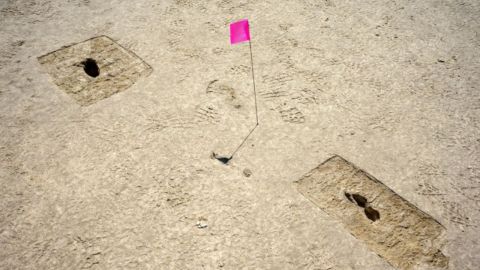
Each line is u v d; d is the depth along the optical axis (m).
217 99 3.44
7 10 4.32
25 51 3.81
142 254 2.42
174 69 3.72
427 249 2.50
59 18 4.26
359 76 3.74
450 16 4.62
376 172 2.93
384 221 2.64
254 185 2.80
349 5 4.73
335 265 2.41
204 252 2.44
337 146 3.10
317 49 4.04
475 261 2.46
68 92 3.45
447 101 3.53
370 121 3.32
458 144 3.16
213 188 2.78
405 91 3.61
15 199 2.66
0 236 2.46
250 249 2.46
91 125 3.18
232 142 3.09
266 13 4.51
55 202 2.66
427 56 4.02
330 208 2.69
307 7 4.65
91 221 2.56
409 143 3.15
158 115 3.28
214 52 3.93
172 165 2.91
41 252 2.40
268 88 3.56
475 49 4.13
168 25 4.25
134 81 3.58
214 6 4.58
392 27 4.40
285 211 2.66
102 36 4.05
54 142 3.04
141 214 2.61
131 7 4.49
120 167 2.89
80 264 2.35
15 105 3.29
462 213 2.70
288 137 3.14
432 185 2.86
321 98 3.50
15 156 2.93
